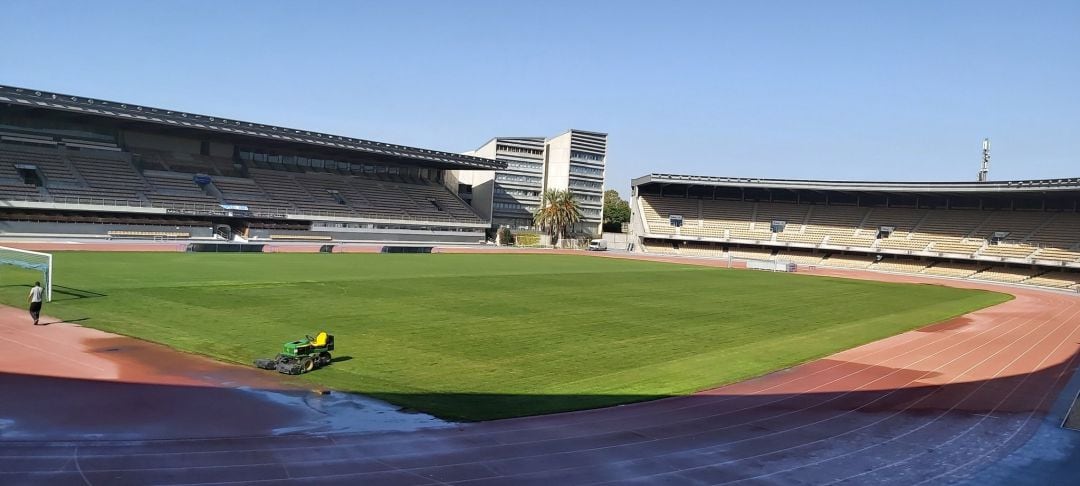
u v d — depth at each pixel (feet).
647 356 87.66
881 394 73.61
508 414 58.75
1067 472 50.80
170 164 284.41
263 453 45.39
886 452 53.78
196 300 110.52
